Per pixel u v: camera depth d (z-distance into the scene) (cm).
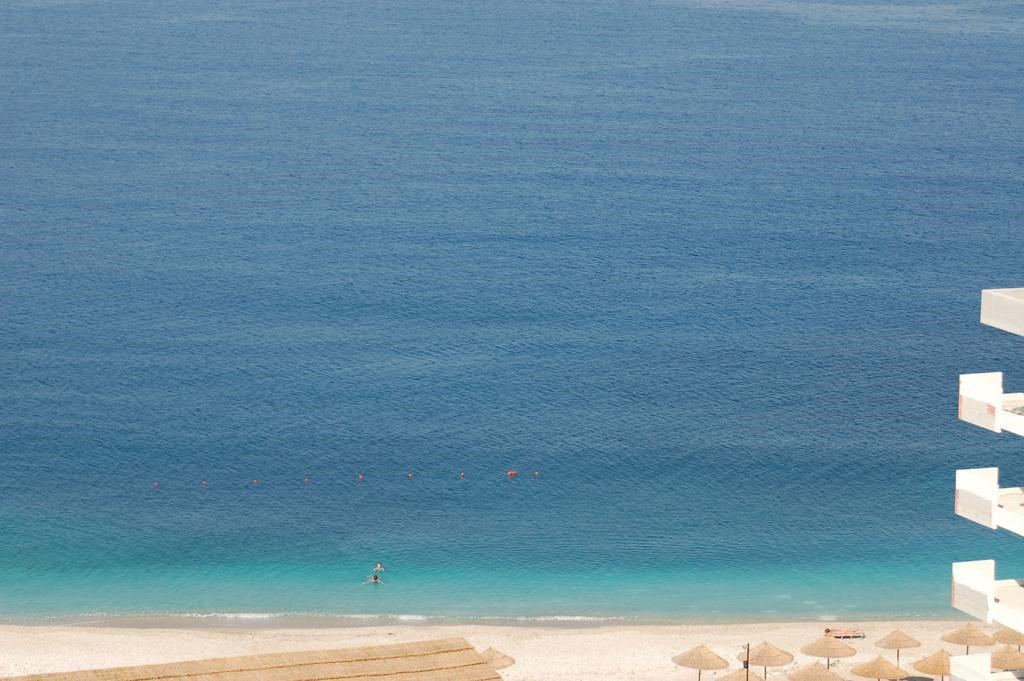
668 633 18888
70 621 19388
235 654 18200
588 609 19862
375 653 11512
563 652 18125
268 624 19350
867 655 17988
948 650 18200
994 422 9419
